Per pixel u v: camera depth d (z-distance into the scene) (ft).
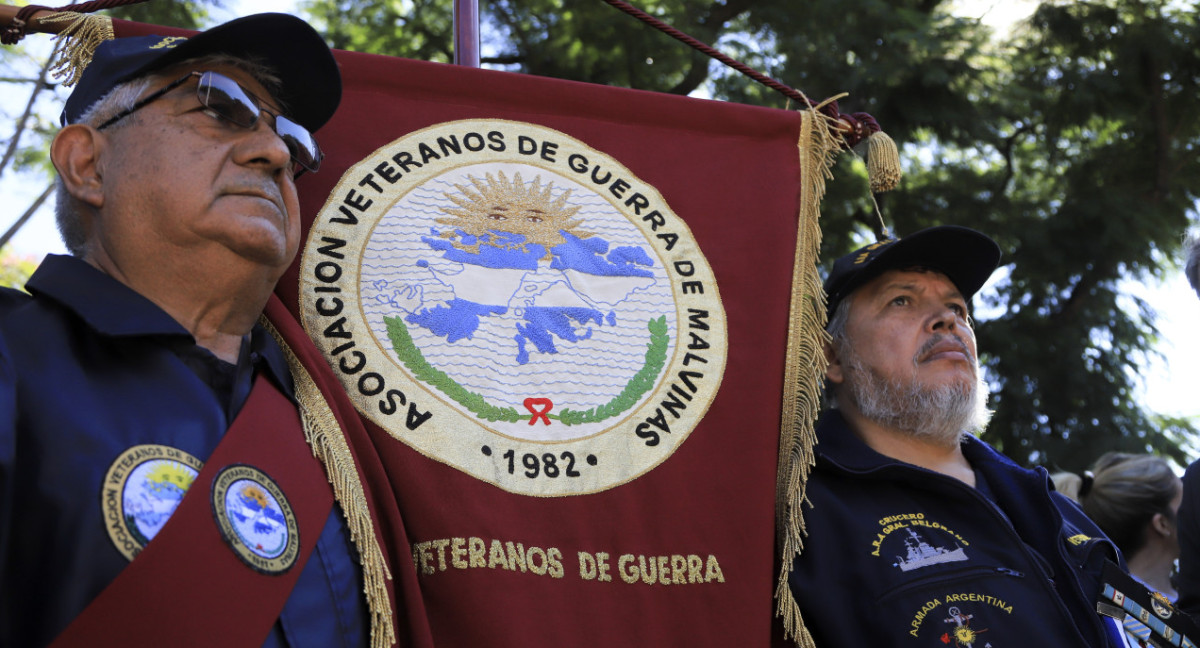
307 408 6.77
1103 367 26.61
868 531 8.52
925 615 8.14
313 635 5.99
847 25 25.66
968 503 8.77
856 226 27.14
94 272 6.28
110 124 6.60
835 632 8.18
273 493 6.06
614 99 8.91
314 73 7.09
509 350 7.69
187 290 6.46
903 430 9.45
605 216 8.40
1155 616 8.84
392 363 7.41
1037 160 28.63
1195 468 9.46
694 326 8.27
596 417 7.72
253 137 6.66
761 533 7.88
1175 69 27.68
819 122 9.39
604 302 8.07
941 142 26.55
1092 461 25.44
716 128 9.13
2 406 5.46
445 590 6.95
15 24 7.55
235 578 5.67
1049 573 8.70
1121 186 28.04
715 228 8.70
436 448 7.27
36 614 5.33
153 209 6.34
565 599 7.17
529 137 8.54
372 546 6.48
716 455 7.96
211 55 6.77
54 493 5.44
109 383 5.91
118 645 5.28
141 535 5.55
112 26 7.66
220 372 6.45
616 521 7.48
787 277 8.74
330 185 7.84
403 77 8.42
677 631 7.41
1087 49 27.76
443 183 8.09
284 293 7.41
